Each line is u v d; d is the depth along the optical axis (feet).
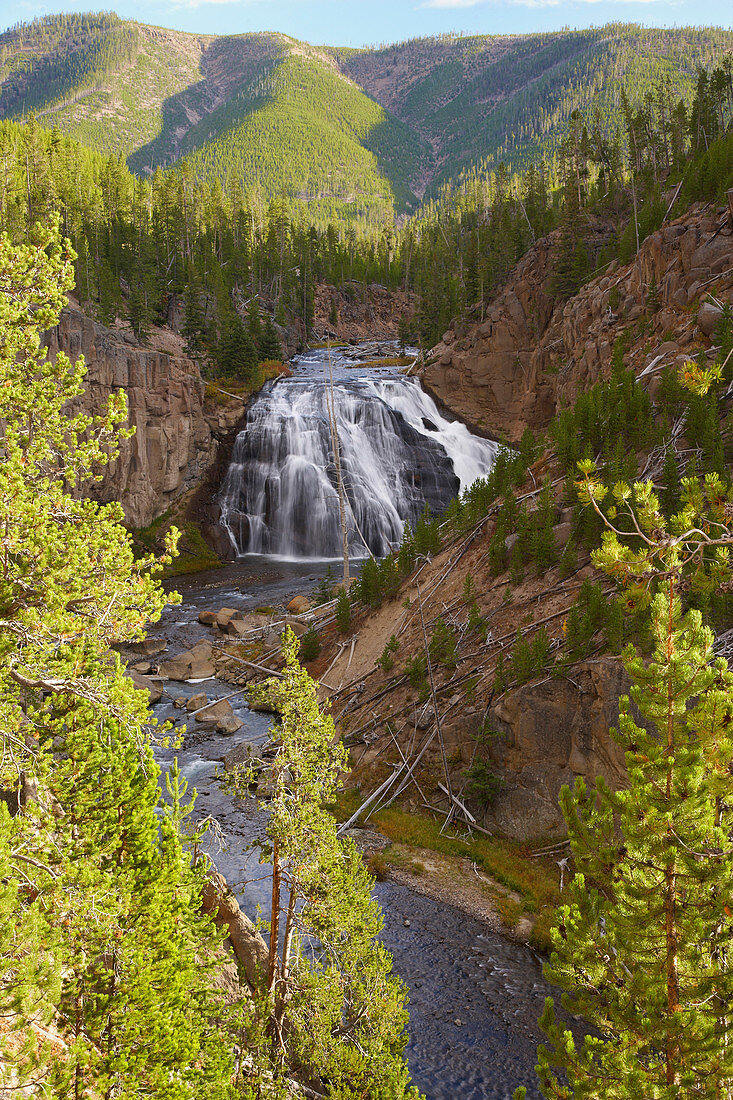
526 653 93.20
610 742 82.17
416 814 95.55
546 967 36.24
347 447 265.34
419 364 338.13
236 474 265.13
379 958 50.52
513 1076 58.95
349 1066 45.55
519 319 300.81
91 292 283.38
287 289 427.74
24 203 320.50
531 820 88.89
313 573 221.46
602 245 289.53
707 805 31.50
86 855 38.96
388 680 116.88
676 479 100.37
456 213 642.22
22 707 44.68
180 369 255.29
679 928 31.60
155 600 46.09
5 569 41.86
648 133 348.18
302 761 49.14
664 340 151.12
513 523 125.18
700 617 31.01
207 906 51.85
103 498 224.12
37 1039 34.06
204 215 461.37
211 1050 41.37
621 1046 33.83
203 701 128.57
